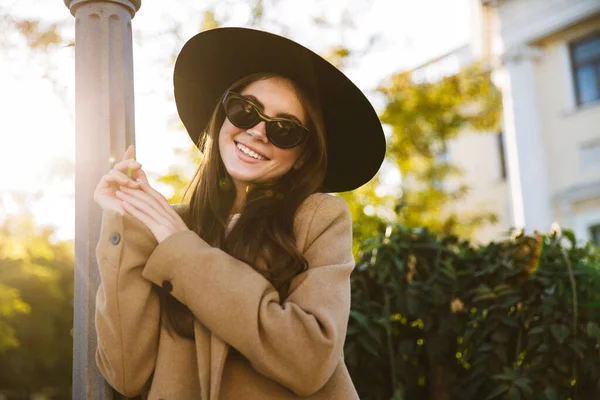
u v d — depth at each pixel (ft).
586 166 38.17
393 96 29.68
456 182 45.83
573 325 7.33
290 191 4.90
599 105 37.86
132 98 5.15
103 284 4.33
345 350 7.72
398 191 21.86
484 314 7.71
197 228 4.97
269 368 4.03
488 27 43.21
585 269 7.51
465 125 31.83
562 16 38.60
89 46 5.05
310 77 5.08
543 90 40.34
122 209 4.40
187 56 5.37
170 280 4.25
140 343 4.44
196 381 4.42
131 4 5.25
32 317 42.09
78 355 4.75
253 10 19.99
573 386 7.40
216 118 5.15
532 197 39.42
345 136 5.48
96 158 4.87
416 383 8.20
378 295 8.13
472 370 7.91
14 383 45.37
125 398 4.75
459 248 8.34
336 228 4.73
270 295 4.17
